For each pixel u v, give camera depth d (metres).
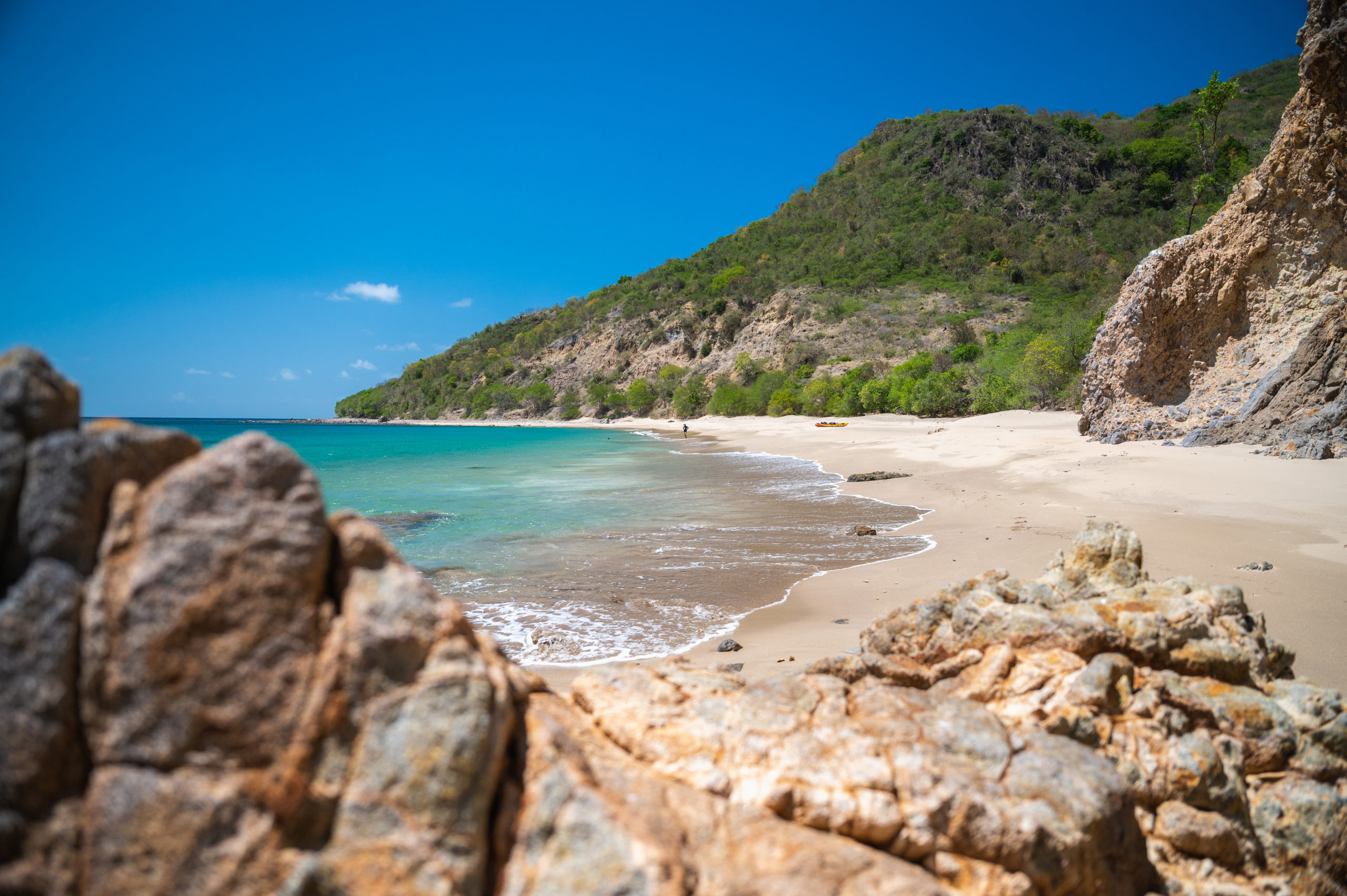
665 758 2.88
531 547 13.28
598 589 10.20
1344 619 7.04
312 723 2.18
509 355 160.00
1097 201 122.00
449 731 2.22
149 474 2.41
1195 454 17.80
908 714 3.14
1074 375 44.44
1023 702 3.40
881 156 161.50
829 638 7.68
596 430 90.44
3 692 2.06
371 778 2.17
